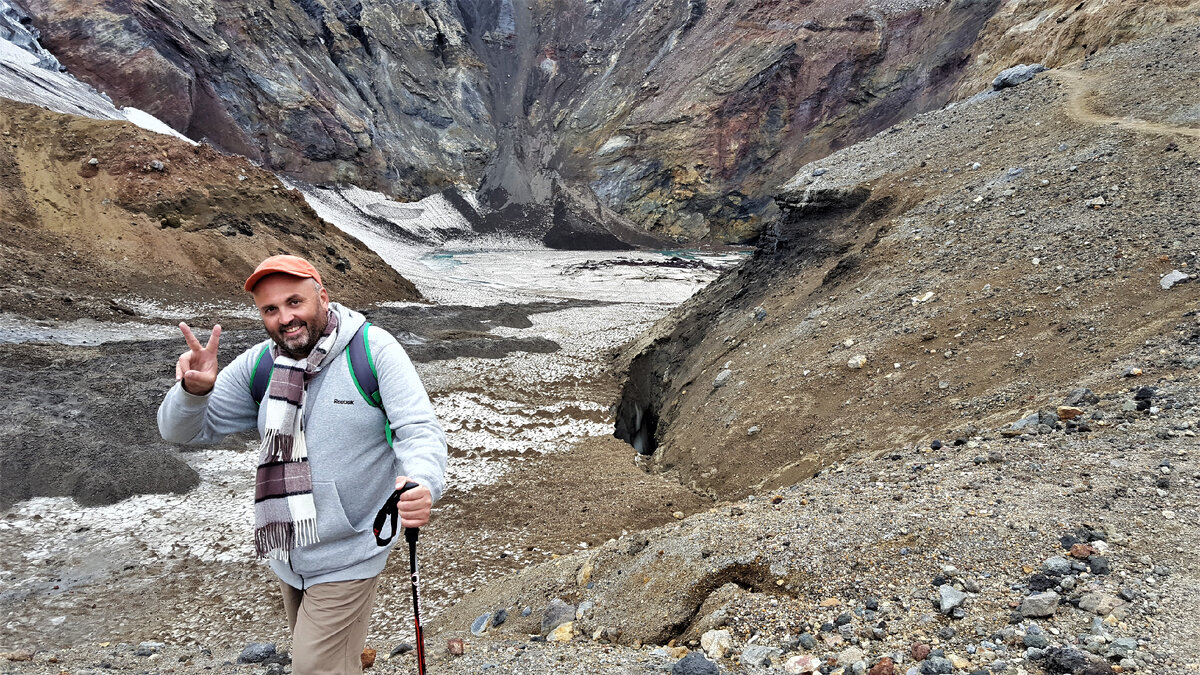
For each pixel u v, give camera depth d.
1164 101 13.38
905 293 11.39
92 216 26.16
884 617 3.38
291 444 2.28
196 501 9.84
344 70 79.88
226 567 8.09
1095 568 3.39
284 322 2.25
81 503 9.42
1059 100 15.48
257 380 2.40
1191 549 3.45
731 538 4.48
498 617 5.19
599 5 104.81
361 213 66.19
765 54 74.00
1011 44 44.50
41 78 44.97
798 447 9.27
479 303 34.53
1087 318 8.52
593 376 19.36
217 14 67.25
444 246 66.19
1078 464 4.80
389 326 22.70
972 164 14.52
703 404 12.50
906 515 4.27
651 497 9.94
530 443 13.33
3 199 24.69
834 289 13.31
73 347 16.20
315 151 68.69
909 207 14.24
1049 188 12.02
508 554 8.56
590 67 96.62
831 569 3.88
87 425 11.26
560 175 80.56
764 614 3.64
